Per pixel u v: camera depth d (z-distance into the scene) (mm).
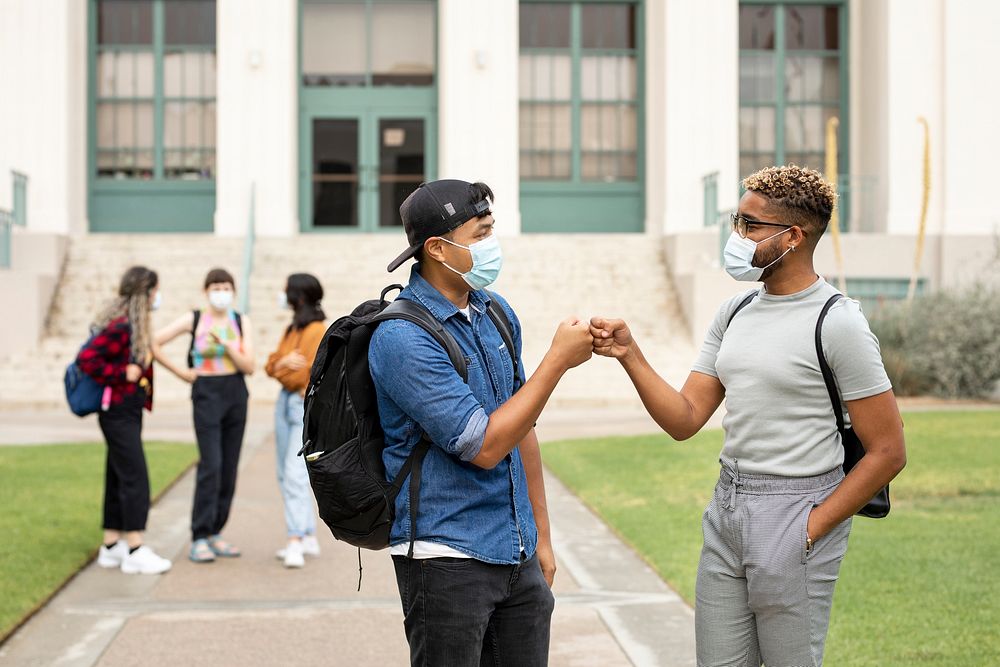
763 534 3102
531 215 23797
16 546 6910
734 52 22438
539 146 23828
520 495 3232
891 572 6230
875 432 3064
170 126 23281
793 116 24031
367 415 3172
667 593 6074
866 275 21219
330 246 20906
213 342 6961
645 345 18406
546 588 3314
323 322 6938
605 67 23906
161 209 23266
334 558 7090
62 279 19641
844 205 23438
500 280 20016
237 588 6285
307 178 23656
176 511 8430
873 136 23000
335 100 23734
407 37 23875
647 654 5031
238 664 4934
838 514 3057
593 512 8273
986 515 7758
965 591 5828
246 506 8805
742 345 3219
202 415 6953
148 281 6684
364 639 5320
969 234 21609
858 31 23766
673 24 22438
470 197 3152
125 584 6355
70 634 5363
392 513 3131
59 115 21625
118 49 23172
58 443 11867
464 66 22422
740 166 24016
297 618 5680
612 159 23922
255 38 22016
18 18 21531
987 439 11391
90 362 6484
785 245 3152
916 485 8852
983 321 16781
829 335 3082
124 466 6605
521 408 3014
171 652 5098
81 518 7824
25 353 17641
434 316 3170
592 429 13383
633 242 21281
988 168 21859
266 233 21938
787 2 23891
